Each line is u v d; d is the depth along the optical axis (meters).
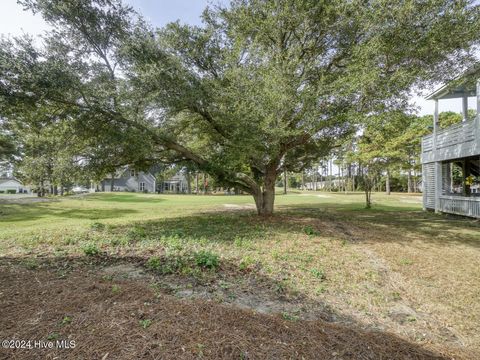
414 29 6.55
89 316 2.53
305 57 8.90
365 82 6.29
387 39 6.70
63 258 4.73
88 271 4.02
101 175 8.95
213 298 3.22
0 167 25.75
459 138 10.92
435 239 6.79
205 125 9.72
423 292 3.74
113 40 7.20
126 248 5.45
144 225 8.66
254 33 8.93
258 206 11.04
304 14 7.83
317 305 3.27
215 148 10.65
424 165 14.10
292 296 3.46
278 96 6.98
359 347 2.40
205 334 2.34
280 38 8.78
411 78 6.67
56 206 16.81
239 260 4.74
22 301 2.82
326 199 23.59
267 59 8.44
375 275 4.27
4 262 4.45
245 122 7.62
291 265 4.59
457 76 7.75
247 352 2.15
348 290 3.73
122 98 6.99
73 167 8.11
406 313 3.20
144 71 6.80
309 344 2.36
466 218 10.73
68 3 6.45
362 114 6.87
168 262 4.45
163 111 8.28
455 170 18.88
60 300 2.86
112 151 7.93
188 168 9.62
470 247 5.99
